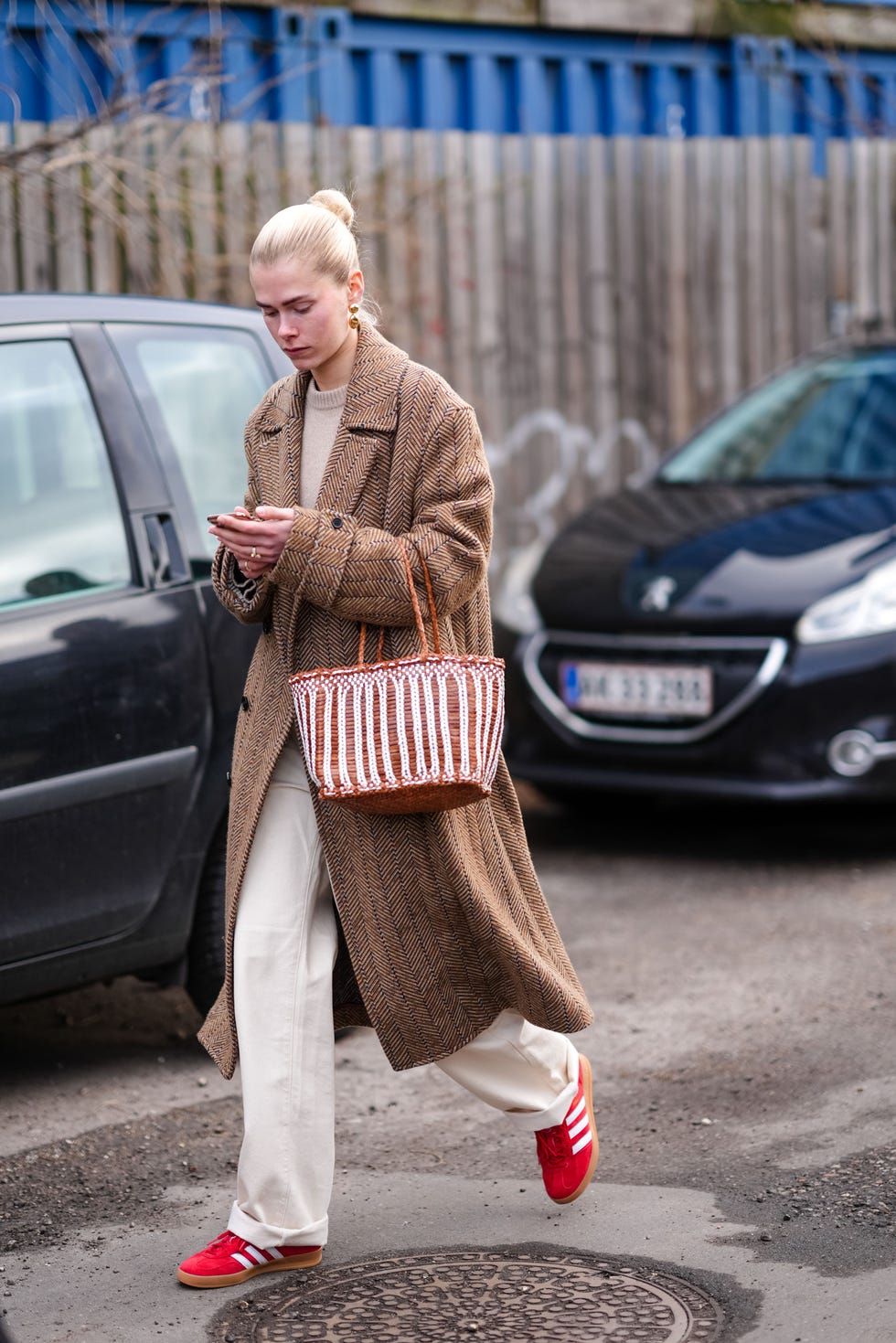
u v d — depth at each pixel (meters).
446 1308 3.37
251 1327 3.32
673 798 8.39
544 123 10.34
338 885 3.43
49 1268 3.62
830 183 10.80
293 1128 3.46
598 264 10.09
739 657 6.73
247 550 3.33
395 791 3.15
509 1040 3.62
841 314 10.91
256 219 8.76
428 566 3.32
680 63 10.79
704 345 10.51
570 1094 3.75
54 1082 4.82
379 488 3.41
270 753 3.44
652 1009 5.26
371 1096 4.69
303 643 3.46
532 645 7.21
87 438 4.73
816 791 6.61
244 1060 3.45
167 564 4.77
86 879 4.53
